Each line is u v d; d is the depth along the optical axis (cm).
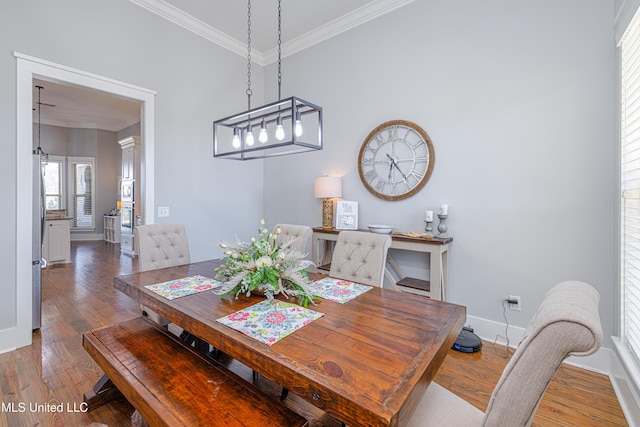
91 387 190
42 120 728
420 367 97
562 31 226
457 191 273
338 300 161
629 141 187
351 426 82
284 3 313
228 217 390
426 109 289
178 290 173
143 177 313
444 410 113
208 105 362
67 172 771
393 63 309
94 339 164
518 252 246
